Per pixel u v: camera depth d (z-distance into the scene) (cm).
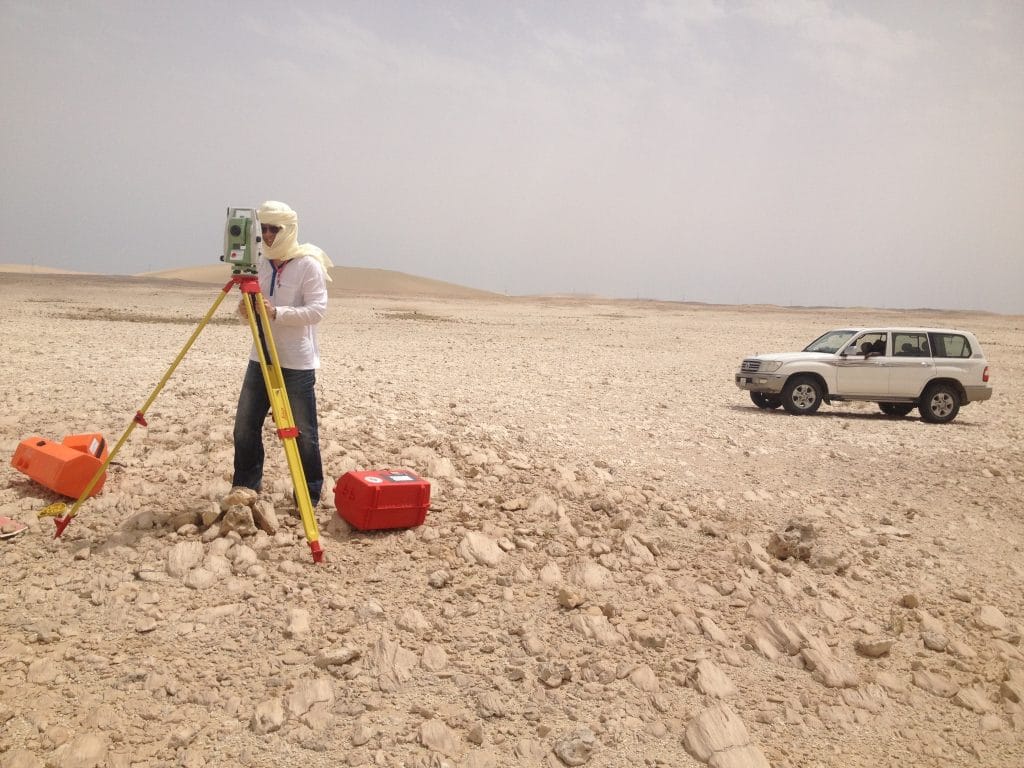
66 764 349
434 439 927
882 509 880
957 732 456
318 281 608
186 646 450
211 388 1221
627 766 392
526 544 632
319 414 1005
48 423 869
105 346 2020
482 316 6312
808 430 1409
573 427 1193
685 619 538
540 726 411
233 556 553
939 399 1698
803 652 511
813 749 425
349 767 369
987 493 993
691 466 1005
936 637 552
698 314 9425
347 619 494
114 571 523
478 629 503
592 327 5319
